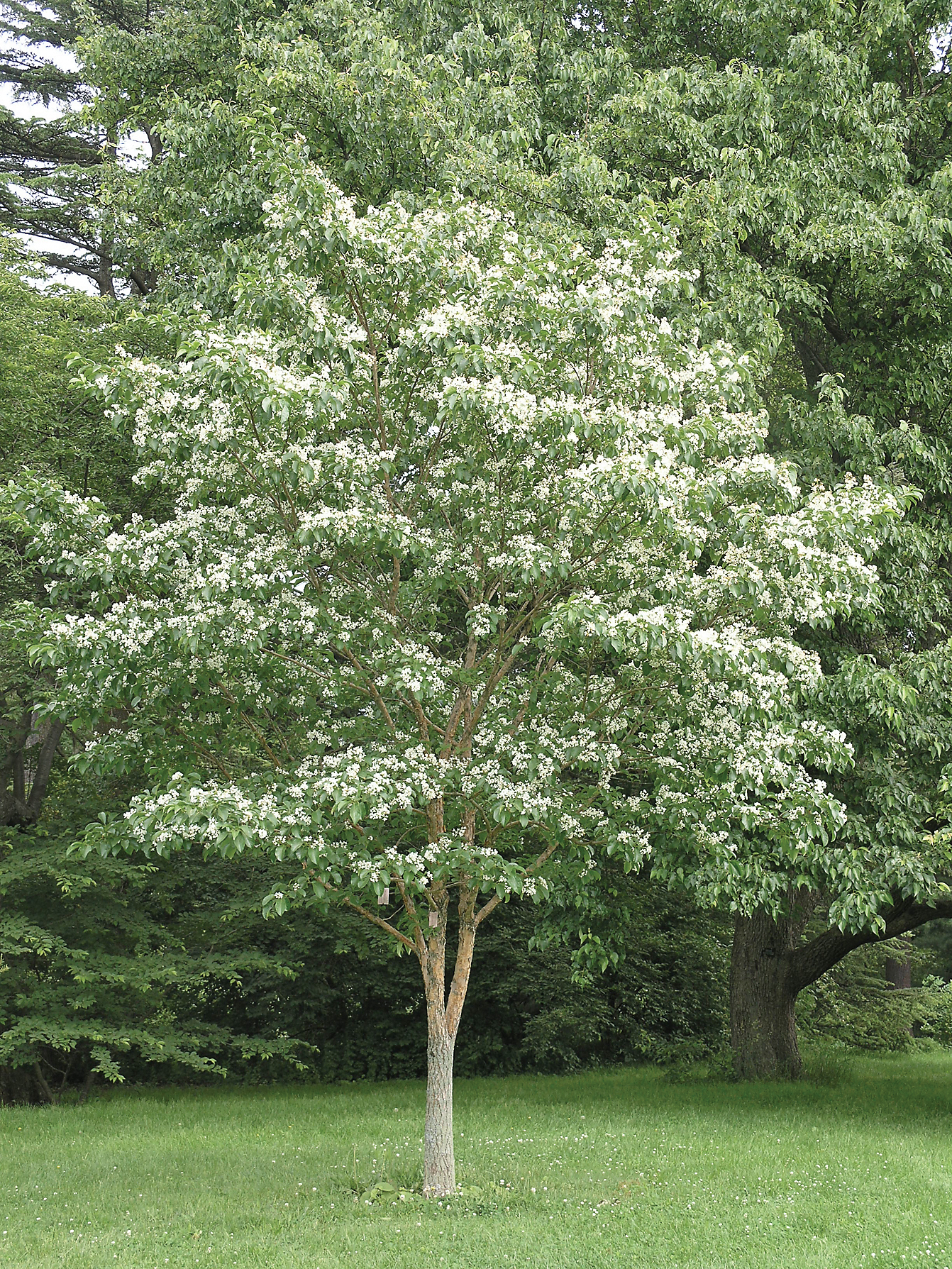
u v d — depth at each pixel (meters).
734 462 7.39
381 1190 8.03
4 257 15.23
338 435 7.82
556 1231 6.85
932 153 13.53
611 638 6.20
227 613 6.57
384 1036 17.95
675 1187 8.17
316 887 6.73
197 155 11.55
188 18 14.38
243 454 6.96
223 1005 17.55
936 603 11.12
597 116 12.55
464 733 8.10
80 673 7.06
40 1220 7.46
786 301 11.59
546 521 7.48
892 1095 14.03
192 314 9.71
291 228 7.27
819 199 11.62
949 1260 6.23
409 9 12.84
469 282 7.39
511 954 17.92
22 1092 14.49
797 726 8.02
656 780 8.02
